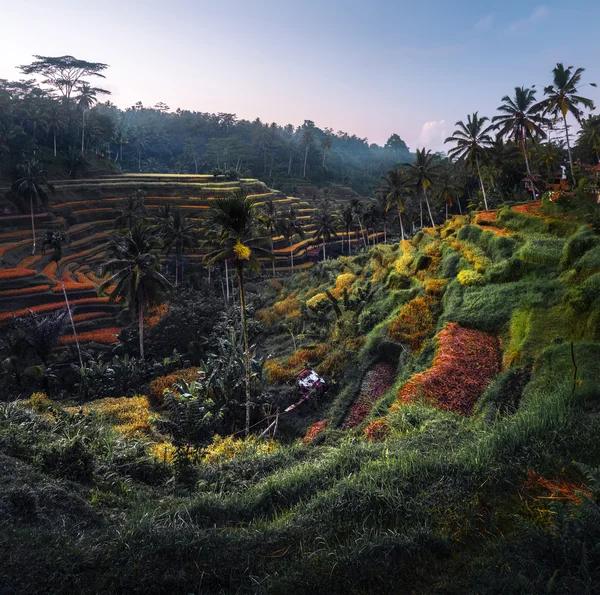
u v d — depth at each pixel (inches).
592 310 746.2
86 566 240.1
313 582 215.0
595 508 207.6
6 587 222.5
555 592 178.2
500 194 2603.3
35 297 2319.1
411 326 1159.0
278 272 3356.3
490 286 1101.1
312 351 1366.9
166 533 259.0
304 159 7568.9
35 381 1631.4
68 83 4921.3
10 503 308.0
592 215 1093.1
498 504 260.5
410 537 234.8
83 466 436.8
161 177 4414.4
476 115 1956.2
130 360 1715.1
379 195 3287.4
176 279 2866.6
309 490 344.2
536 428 320.2
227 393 1099.9
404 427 560.1
